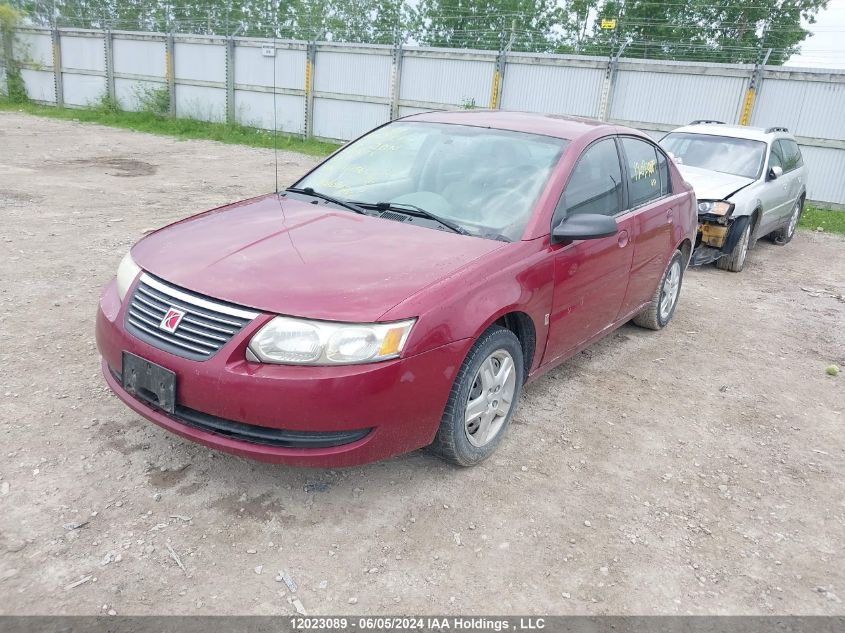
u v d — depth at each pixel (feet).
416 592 8.80
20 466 10.59
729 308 22.98
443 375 9.90
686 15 88.53
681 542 10.29
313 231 11.55
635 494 11.42
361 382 9.07
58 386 13.21
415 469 11.45
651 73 55.67
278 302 9.30
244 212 12.76
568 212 12.94
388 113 69.51
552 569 9.45
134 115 81.56
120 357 10.21
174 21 82.23
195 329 9.48
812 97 49.49
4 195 31.48
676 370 16.99
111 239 24.71
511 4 94.99
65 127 69.46
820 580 9.72
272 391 8.96
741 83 52.03
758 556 10.12
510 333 11.43
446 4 92.27
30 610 7.98
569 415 14.03
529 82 61.67
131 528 9.47
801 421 14.73
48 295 18.21
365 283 9.82
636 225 15.37
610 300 15.03
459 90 65.26
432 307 9.69
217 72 79.20
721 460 12.78
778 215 32.27
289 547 9.38
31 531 9.24
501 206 12.48
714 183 28.27
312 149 67.36
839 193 49.73
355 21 71.72
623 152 15.62
